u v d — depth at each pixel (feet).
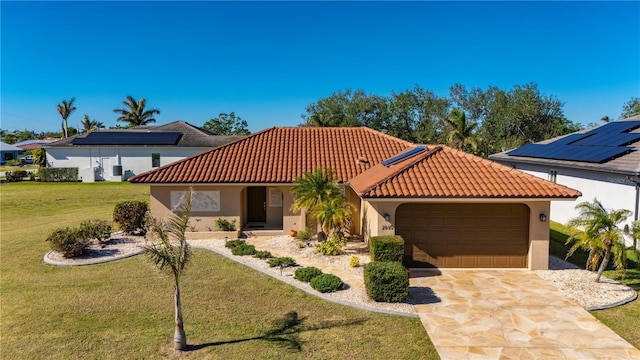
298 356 33.12
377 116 216.13
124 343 35.27
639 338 35.63
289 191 73.61
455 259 55.01
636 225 46.06
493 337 35.91
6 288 48.37
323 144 88.74
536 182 53.88
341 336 36.27
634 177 61.00
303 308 42.24
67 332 37.27
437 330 37.24
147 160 153.69
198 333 37.11
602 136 85.05
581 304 42.65
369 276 43.37
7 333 37.09
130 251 63.16
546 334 36.40
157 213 72.02
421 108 218.59
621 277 50.98
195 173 72.74
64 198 119.44
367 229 65.41
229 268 55.21
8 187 140.46
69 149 154.40
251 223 80.33
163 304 43.55
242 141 87.25
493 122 203.21
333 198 63.26
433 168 58.54
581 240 47.06
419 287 47.85
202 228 72.74
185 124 176.86
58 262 57.67
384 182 54.13
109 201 115.24
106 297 45.47
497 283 49.06
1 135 491.31
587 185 74.49
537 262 53.78
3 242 69.41
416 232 55.01
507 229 54.75
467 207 54.70
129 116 266.77
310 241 67.92
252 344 35.01
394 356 33.06
